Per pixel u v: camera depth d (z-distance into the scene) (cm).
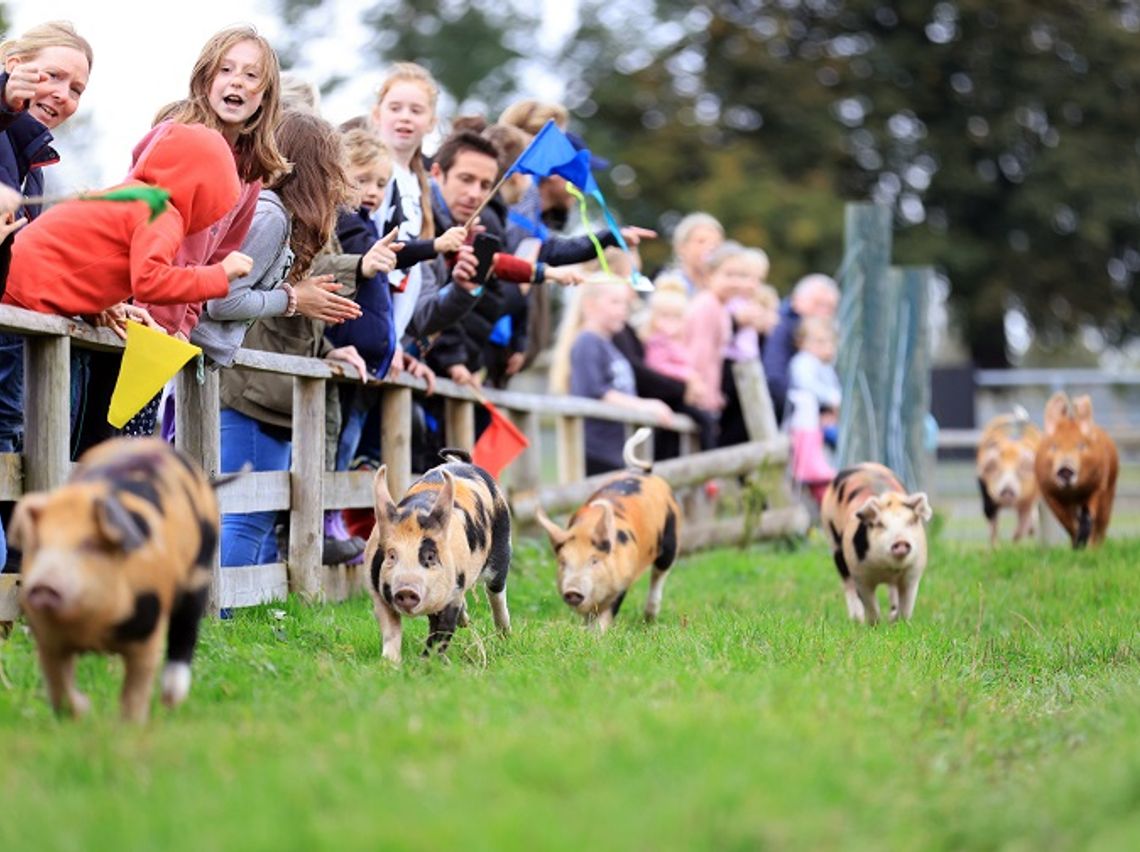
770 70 4262
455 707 682
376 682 760
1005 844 542
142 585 617
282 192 1009
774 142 4291
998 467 1845
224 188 860
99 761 589
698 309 1780
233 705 698
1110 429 2667
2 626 830
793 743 612
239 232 940
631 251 1338
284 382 1071
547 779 554
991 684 882
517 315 1394
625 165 4162
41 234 855
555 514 1524
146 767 584
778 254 3978
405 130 1181
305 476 1071
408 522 862
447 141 1266
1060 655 994
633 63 4394
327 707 689
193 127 858
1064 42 4362
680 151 4184
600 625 1062
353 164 1115
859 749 616
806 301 1964
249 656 813
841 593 1351
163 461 655
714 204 3997
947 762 641
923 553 1178
